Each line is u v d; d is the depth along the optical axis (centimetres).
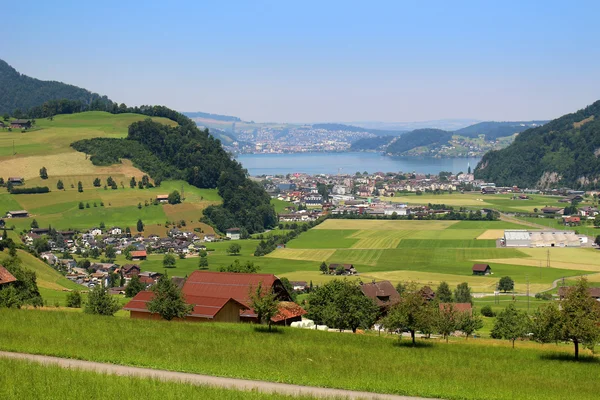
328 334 9756
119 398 5625
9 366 6384
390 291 14675
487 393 6650
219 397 5728
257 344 8381
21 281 12306
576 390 7138
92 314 10219
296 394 6006
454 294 18650
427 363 8069
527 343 11075
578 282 9444
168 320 10294
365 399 6053
